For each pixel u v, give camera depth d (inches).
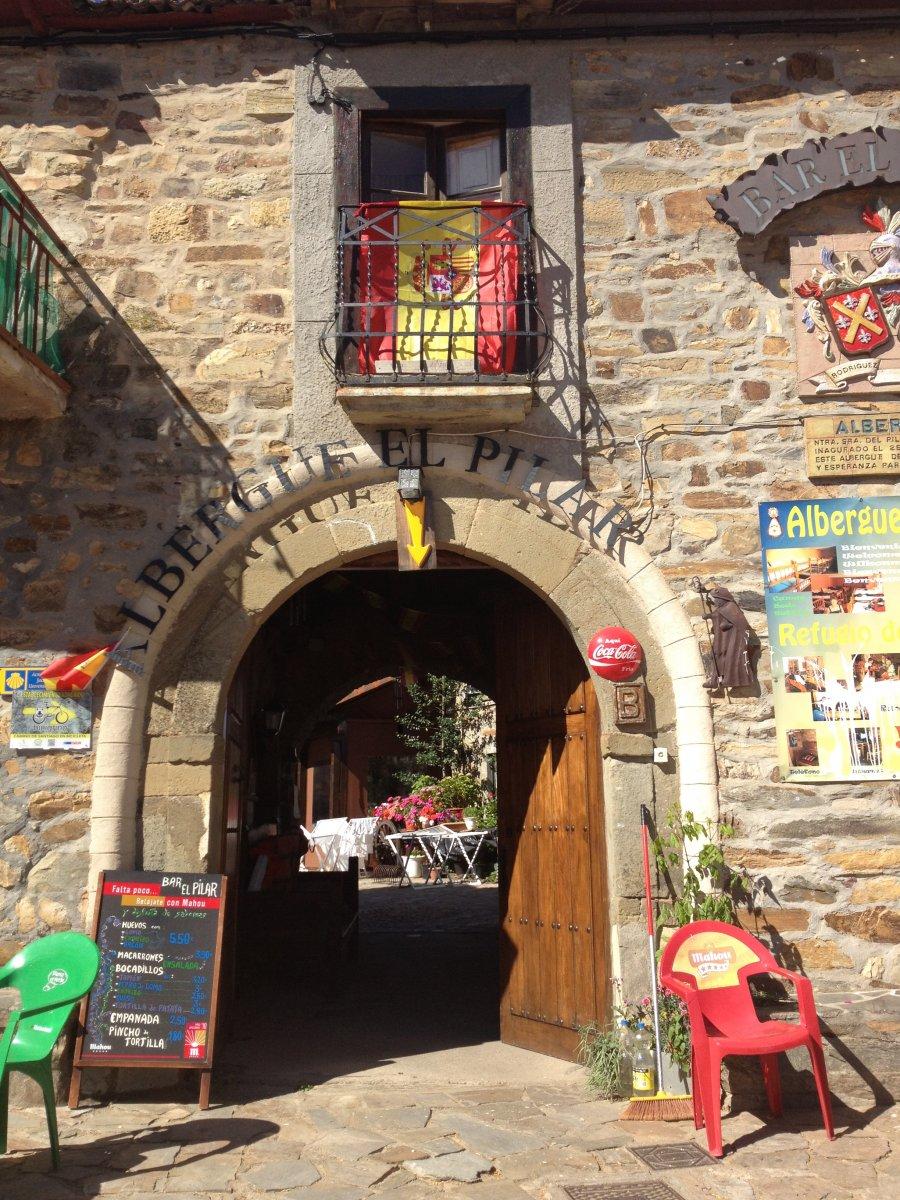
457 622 369.1
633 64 231.8
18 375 193.6
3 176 194.5
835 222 224.8
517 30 229.5
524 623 243.9
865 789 203.2
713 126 229.1
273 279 222.8
